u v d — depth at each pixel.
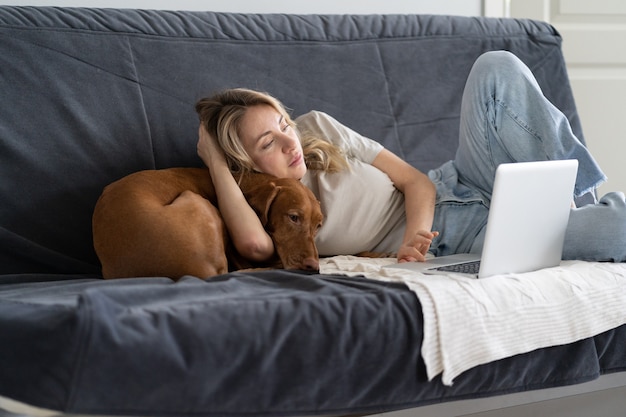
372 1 2.92
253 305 1.30
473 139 2.06
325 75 2.36
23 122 1.90
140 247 1.64
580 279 1.64
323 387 1.32
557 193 1.69
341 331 1.33
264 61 2.28
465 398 1.48
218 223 1.76
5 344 1.19
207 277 1.66
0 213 1.84
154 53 2.13
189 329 1.22
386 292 1.42
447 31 2.59
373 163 2.13
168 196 1.78
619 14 3.25
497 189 1.57
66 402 1.13
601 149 3.29
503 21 2.70
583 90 3.26
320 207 1.96
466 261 1.82
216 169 1.88
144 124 2.06
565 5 3.22
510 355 1.49
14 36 1.95
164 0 2.56
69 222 1.92
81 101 1.99
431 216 2.03
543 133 1.95
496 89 2.00
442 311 1.42
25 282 1.80
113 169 2.00
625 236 1.80
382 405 1.38
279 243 1.80
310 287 1.46
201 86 2.17
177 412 1.20
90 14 2.09
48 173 1.91
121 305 1.24
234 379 1.25
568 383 1.60
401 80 2.47
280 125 1.97
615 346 1.68
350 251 2.03
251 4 2.70
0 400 1.19
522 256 1.67
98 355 1.14
